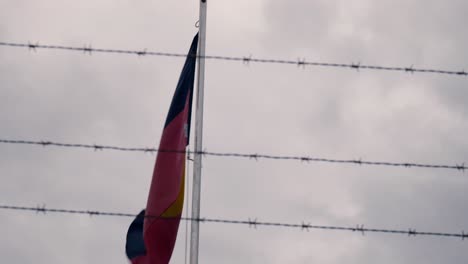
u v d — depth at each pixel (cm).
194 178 2248
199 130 2297
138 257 2362
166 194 2356
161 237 2342
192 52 2412
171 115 2391
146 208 2358
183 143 2359
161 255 2341
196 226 2197
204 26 2345
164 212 2348
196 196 2231
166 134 2380
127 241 2380
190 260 2173
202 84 2319
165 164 2372
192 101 2408
